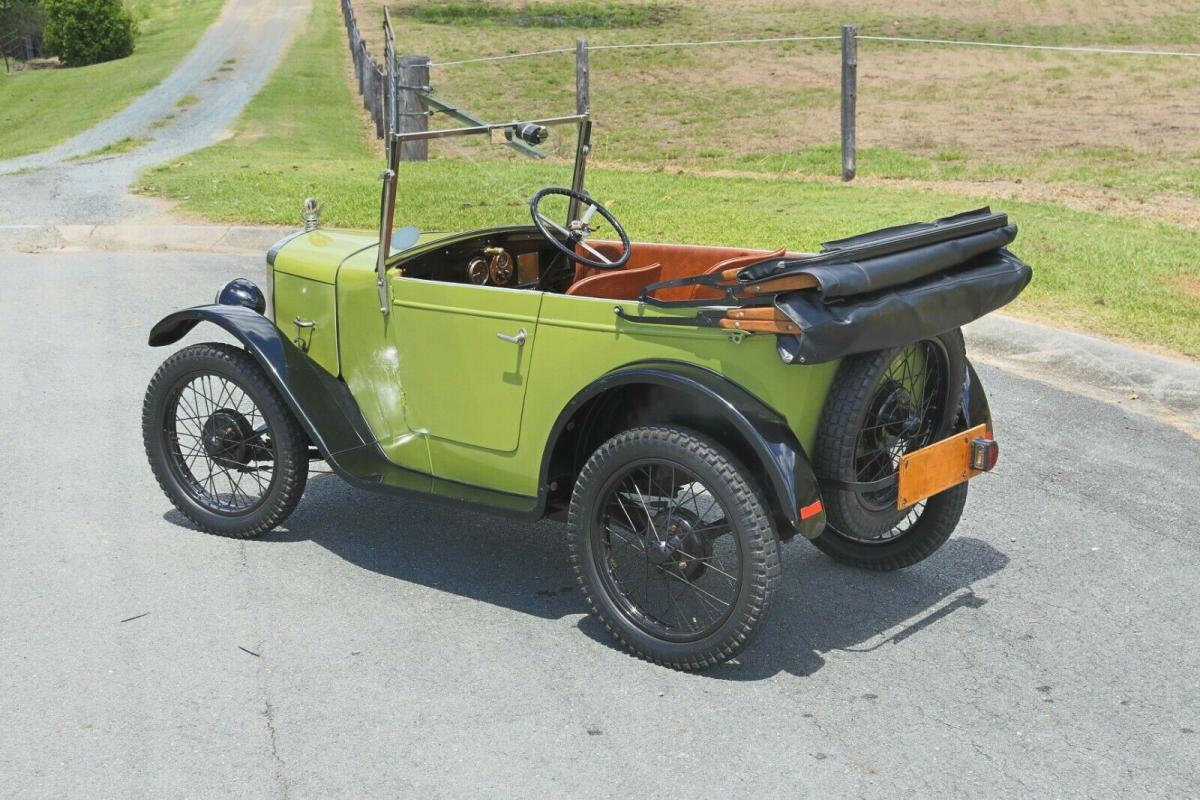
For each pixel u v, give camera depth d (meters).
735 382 3.82
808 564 4.90
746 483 3.74
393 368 4.65
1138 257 9.89
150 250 11.04
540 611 4.43
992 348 7.81
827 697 3.84
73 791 3.31
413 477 4.67
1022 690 3.90
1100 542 5.05
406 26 43.31
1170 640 4.24
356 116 26.38
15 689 3.82
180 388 5.01
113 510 5.29
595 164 16.97
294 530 5.14
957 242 4.01
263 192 13.48
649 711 3.75
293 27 48.69
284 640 4.16
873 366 3.79
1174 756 3.54
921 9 40.59
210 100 29.50
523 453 4.36
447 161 13.42
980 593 4.61
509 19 43.41
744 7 43.69
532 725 3.66
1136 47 31.41
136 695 3.80
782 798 3.31
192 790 3.32
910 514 4.94
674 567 4.04
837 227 11.02
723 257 4.77
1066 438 6.26
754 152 17.94
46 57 52.59
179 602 4.43
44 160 19.12
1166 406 6.73
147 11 59.81
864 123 20.59
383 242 4.54
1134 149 17.02
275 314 5.07
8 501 5.36
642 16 42.41
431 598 4.51
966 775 3.43
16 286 9.48
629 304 3.95
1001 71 27.20
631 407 4.24
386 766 3.44
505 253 4.94
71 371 7.29
